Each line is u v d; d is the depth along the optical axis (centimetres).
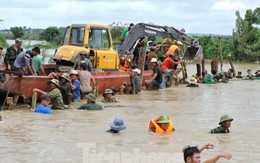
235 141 1438
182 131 1573
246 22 6506
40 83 2022
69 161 1183
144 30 3125
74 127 1600
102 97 2409
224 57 6431
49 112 1861
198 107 2166
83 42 2534
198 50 3547
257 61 6378
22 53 2059
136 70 2658
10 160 1188
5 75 2098
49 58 3284
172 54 3136
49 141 1392
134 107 2111
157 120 1571
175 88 3061
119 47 3167
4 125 1609
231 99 2505
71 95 2084
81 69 2275
